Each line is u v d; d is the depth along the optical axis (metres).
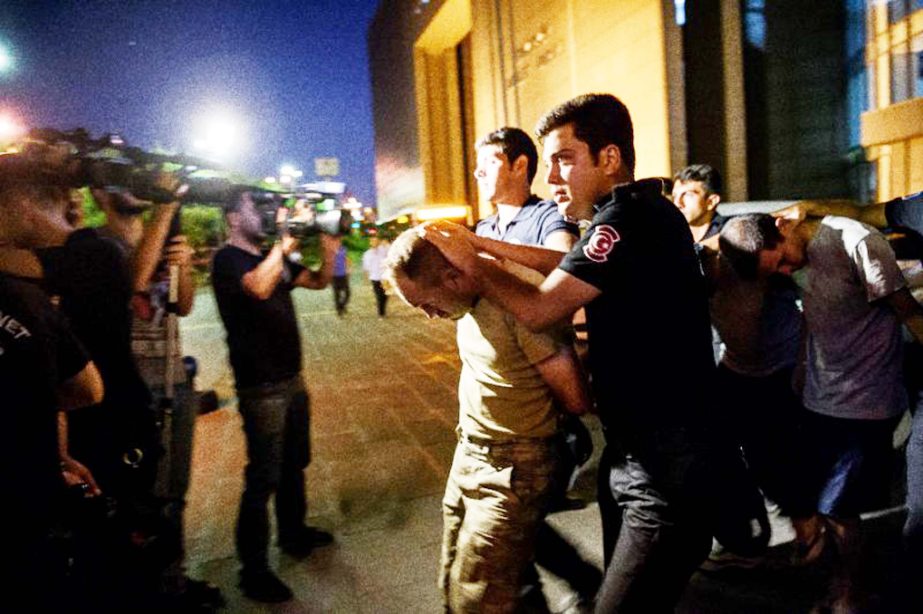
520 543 1.79
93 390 1.62
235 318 2.64
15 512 1.27
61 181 1.76
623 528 1.54
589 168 1.57
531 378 1.70
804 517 2.56
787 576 2.66
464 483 1.84
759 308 2.63
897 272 2.07
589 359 1.58
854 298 2.15
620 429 1.52
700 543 1.49
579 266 1.44
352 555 3.05
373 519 3.42
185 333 11.39
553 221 2.43
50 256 1.92
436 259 1.68
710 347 1.56
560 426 1.83
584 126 1.55
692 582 2.68
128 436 2.09
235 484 4.04
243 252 2.65
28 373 1.31
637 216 1.46
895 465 3.39
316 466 4.23
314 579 2.86
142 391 2.17
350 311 13.77
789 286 2.77
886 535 2.80
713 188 3.27
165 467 2.40
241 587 2.73
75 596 1.39
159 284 2.80
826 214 2.32
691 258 1.54
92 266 1.98
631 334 1.47
